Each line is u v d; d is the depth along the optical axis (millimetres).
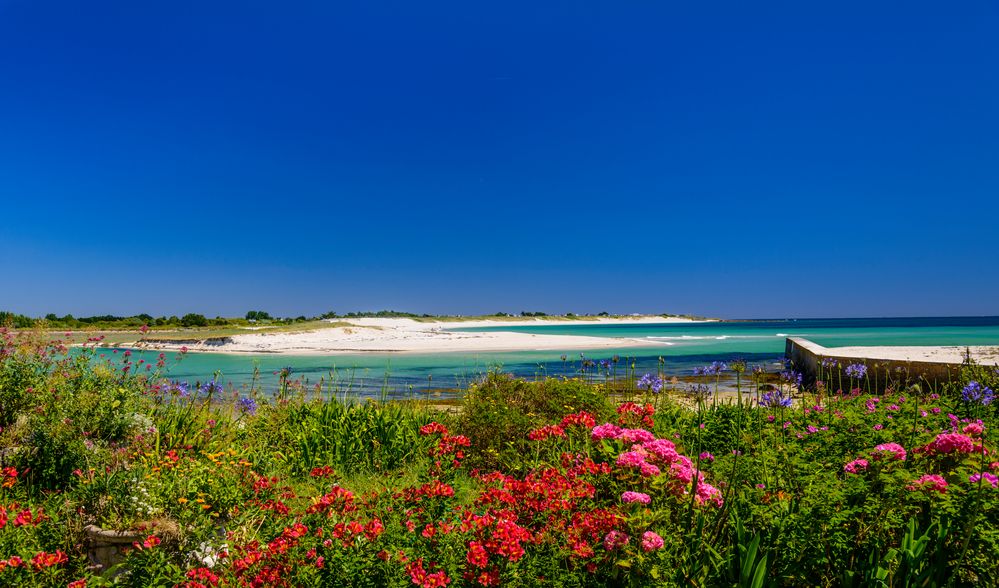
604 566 3719
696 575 3545
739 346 50688
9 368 7531
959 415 7113
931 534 3602
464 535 3752
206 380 21641
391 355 38281
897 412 6723
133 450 6797
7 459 6246
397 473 7230
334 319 104438
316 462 7613
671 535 3697
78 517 5000
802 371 25625
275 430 8578
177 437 7961
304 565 3684
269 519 4949
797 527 3531
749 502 3889
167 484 5371
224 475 5605
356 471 7645
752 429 6750
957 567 3211
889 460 3951
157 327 71188
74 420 6797
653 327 154250
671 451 4367
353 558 3615
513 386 8898
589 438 5348
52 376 7664
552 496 4133
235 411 10844
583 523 3729
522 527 3971
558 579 3627
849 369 10016
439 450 5141
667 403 8969
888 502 3619
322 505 4113
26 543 4586
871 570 3395
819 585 3600
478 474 6879
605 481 4430
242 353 38781
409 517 3994
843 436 5539
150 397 8867
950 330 87000
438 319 178750
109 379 8148
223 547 4586
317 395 10508
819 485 3793
